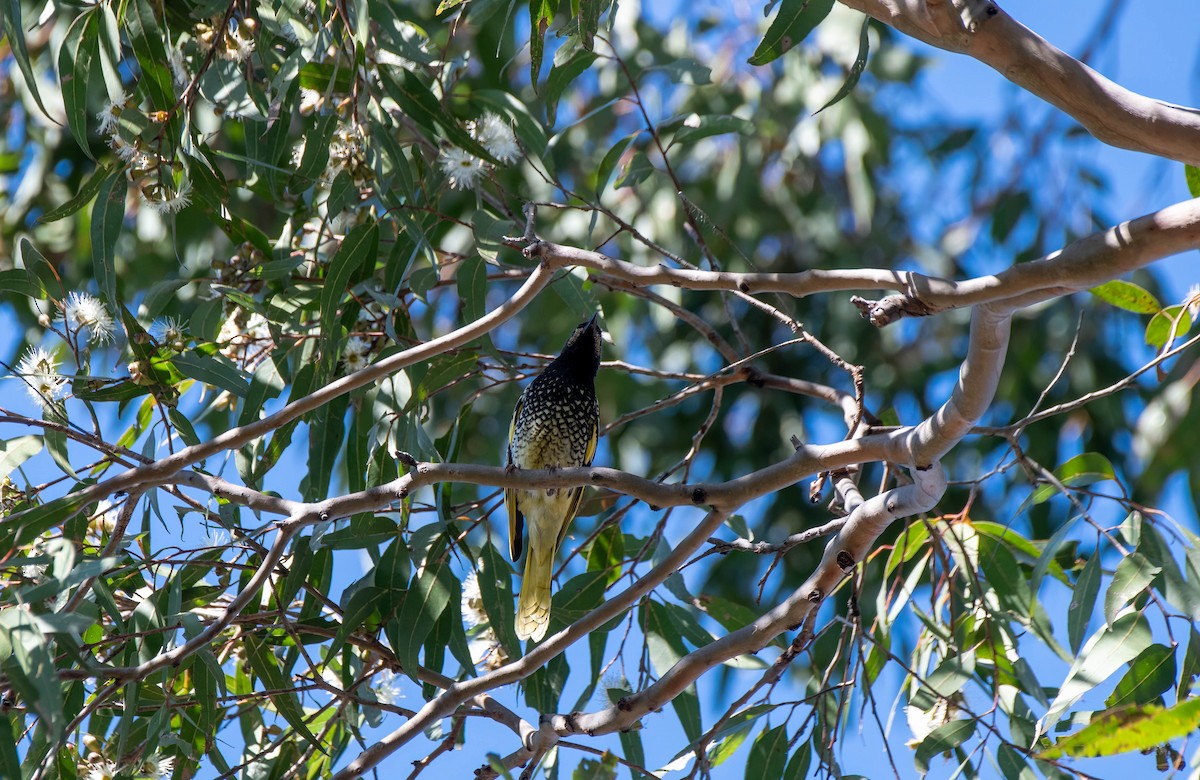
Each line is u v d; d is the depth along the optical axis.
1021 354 15.59
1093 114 6.51
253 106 9.27
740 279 7.14
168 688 8.12
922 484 7.41
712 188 16.44
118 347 8.55
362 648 9.23
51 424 7.88
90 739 8.30
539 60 8.24
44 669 6.11
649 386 16.20
